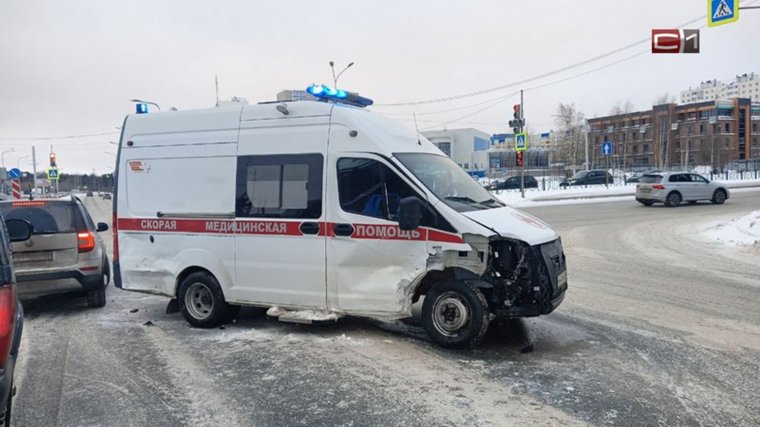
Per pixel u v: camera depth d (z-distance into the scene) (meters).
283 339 6.06
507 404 4.27
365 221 5.75
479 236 5.34
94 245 7.75
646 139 94.69
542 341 5.86
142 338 6.30
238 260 6.42
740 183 41.69
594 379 4.77
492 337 6.00
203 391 4.67
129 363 5.44
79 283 7.53
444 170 6.24
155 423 4.08
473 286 5.44
